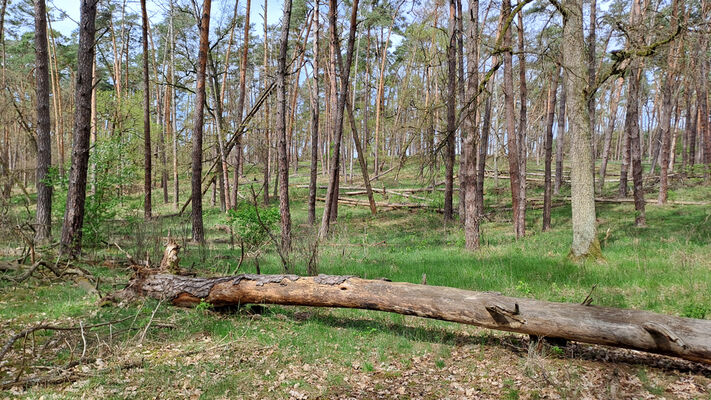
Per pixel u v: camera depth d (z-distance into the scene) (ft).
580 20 33.30
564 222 54.44
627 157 68.64
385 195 85.92
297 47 85.15
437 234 52.24
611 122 74.33
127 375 14.62
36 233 37.96
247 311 21.94
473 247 39.68
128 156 45.32
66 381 14.17
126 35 99.81
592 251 32.07
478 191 59.00
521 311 15.67
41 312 21.16
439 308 17.04
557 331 15.08
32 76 77.36
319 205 83.82
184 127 88.89
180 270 25.68
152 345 17.49
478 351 17.04
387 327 19.99
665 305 21.07
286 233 41.88
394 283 18.56
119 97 77.82
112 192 40.01
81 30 33.91
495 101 78.79
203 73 46.60
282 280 20.34
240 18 76.74
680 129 134.00
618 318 14.33
